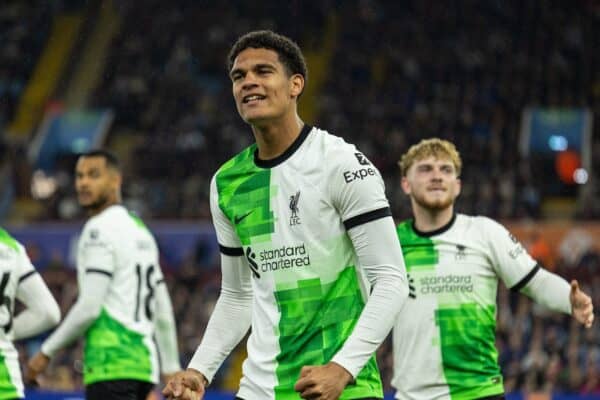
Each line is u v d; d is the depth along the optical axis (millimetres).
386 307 8875
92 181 16000
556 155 51469
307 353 9156
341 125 55594
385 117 56031
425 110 56219
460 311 13531
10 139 58875
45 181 54438
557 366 29906
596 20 63438
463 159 50125
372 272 9031
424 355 13523
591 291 33344
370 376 9219
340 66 61781
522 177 47469
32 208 53656
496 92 58250
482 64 60844
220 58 64125
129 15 68875
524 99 57312
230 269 10086
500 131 54500
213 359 10172
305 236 9195
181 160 52406
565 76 59219
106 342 15406
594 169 50719
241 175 9609
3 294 12180
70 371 30859
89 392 15477
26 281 12484
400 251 9117
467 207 43812
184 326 34625
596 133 54344
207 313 35438
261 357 9383
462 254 13656
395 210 42062
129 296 15656
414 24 64750
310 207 9172
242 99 9320
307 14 66875
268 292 9406
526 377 29812
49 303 12680
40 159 59438
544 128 54875
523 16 64312
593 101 57094
